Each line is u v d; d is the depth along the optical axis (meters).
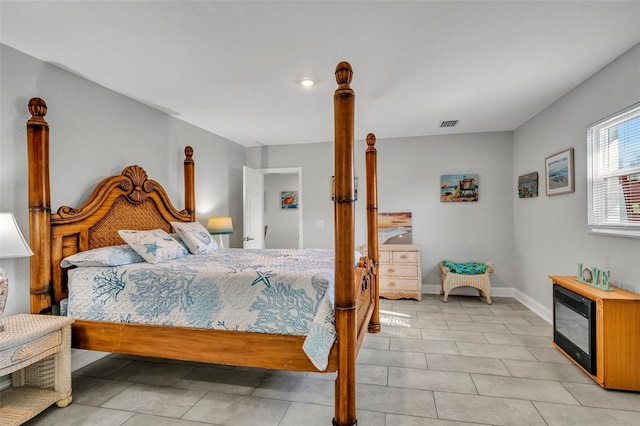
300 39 2.26
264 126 4.49
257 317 2.12
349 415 1.82
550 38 2.28
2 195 2.28
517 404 2.18
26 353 1.92
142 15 1.96
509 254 4.96
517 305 4.50
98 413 2.14
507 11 1.96
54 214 2.48
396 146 5.29
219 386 2.49
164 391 2.41
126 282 2.36
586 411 2.09
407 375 2.58
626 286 2.55
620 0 1.87
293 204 7.95
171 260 2.85
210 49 2.39
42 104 2.33
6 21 2.00
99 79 2.89
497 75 2.90
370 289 3.18
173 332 2.24
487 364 2.75
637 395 2.27
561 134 3.49
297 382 2.55
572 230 3.31
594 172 2.95
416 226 5.23
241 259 2.92
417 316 4.05
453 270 4.73
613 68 2.64
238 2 1.85
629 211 2.57
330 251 3.49
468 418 2.03
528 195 4.33
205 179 4.65
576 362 2.69
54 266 2.46
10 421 1.87
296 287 2.09
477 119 4.30
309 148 5.61
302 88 3.14
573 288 2.70
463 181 5.07
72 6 1.86
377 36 2.23
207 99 3.42
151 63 2.60
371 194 3.45
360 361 2.83
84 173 2.86
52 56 2.46
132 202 3.19
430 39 2.28
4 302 1.96
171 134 3.96
